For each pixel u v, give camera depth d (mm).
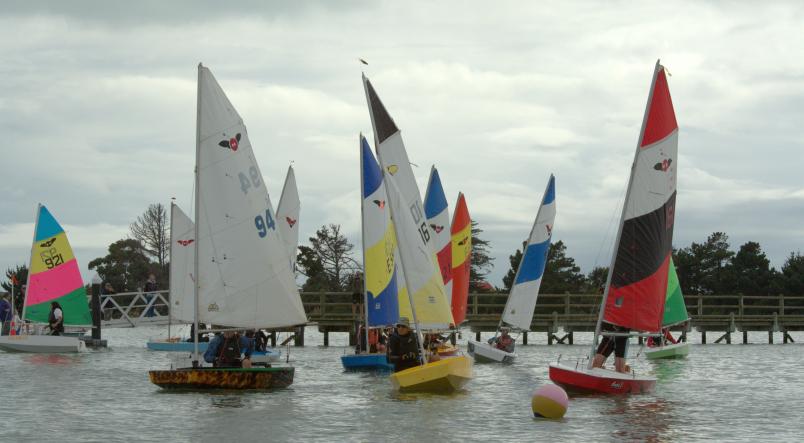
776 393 27531
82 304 44031
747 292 96188
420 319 29016
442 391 25734
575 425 20922
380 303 31594
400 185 31406
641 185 24781
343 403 23875
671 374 34094
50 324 41812
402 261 26688
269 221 26719
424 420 21422
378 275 31578
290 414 22094
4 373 31359
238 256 26203
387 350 31594
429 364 25609
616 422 21391
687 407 24031
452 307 40250
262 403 23750
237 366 26109
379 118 31062
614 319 25016
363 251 31578
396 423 21016
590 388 24922
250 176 26469
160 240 98250
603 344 25969
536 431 20156
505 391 26750
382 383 28453
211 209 26031
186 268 45469
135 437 19391
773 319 56344
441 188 38219
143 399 24531
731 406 24406
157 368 33375
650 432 20234
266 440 19172
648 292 24859
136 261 96312
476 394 25969
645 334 25047
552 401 21672
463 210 40375
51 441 18984
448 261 38281
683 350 42875
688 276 99312
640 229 24797
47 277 42812
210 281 25938
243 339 26297
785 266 98375
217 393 25484
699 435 20000
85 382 28734
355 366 31953
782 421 21969
